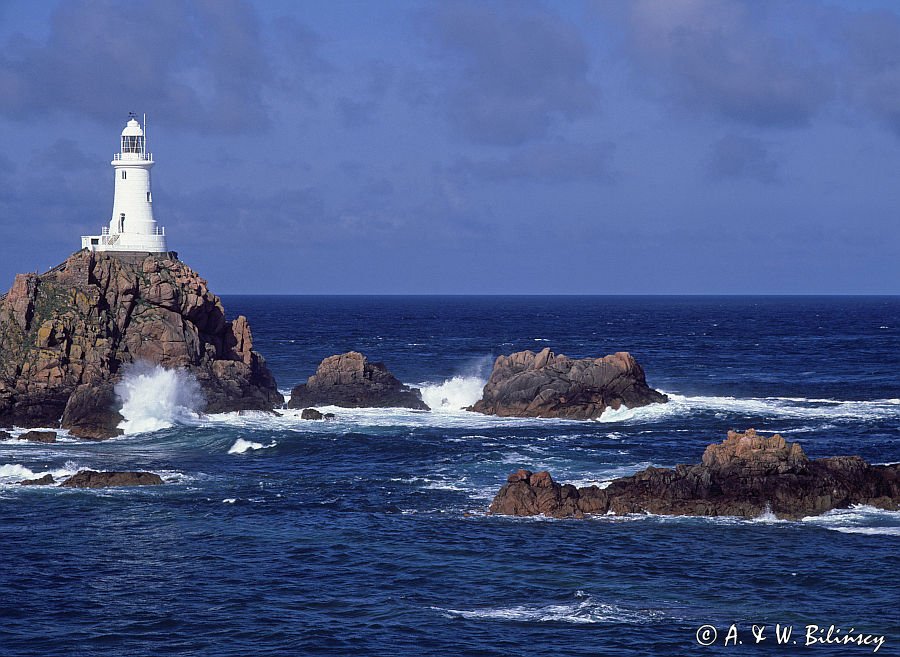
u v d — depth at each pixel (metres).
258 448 111.50
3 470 96.12
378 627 60.84
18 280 128.88
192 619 61.94
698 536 77.38
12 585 67.06
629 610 63.53
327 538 77.25
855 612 63.28
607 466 102.94
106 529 79.12
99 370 125.12
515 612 63.22
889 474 87.31
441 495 90.62
